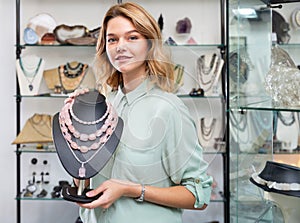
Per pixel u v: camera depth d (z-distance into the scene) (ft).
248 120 4.10
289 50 4.10
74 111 3.77
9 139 10.60
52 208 10.64
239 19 3.97
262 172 3.89
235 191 4.10
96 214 4.03
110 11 3.43
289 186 3.64
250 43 4.04
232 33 3.97
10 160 10.64
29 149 9.86
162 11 10.43
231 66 3.99
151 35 3.38
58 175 10.43
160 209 3.86
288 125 4.30
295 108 3.72
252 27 4.05
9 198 10.67
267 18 4.18
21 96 9.77
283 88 3.79
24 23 10.51
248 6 4.01
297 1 4.10
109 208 3.86
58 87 9.85
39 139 9.75
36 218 10.64
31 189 9.82
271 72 3.89
